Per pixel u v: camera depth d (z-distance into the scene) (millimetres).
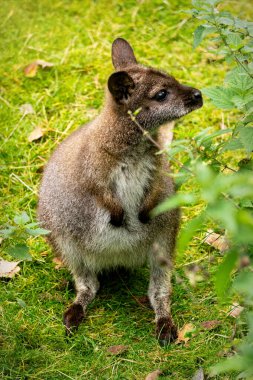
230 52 7934
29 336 8391
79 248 9188
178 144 7668
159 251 9195
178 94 8820
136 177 8867
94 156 8742
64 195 9062
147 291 9375
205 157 7719
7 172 11383
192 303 8930
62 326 8680
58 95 12719
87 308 9102
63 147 9539
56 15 14578
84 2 14844
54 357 8109
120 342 8430
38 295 9242
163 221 9109
